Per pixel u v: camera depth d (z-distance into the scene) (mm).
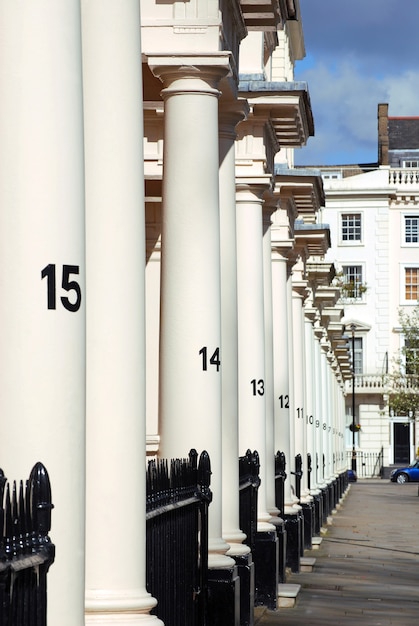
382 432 82562
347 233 83562
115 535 7980
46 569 5051
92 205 7941
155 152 15188
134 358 7988
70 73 6086
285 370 21516
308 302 32156
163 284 11469
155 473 9312
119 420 7945
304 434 28312
